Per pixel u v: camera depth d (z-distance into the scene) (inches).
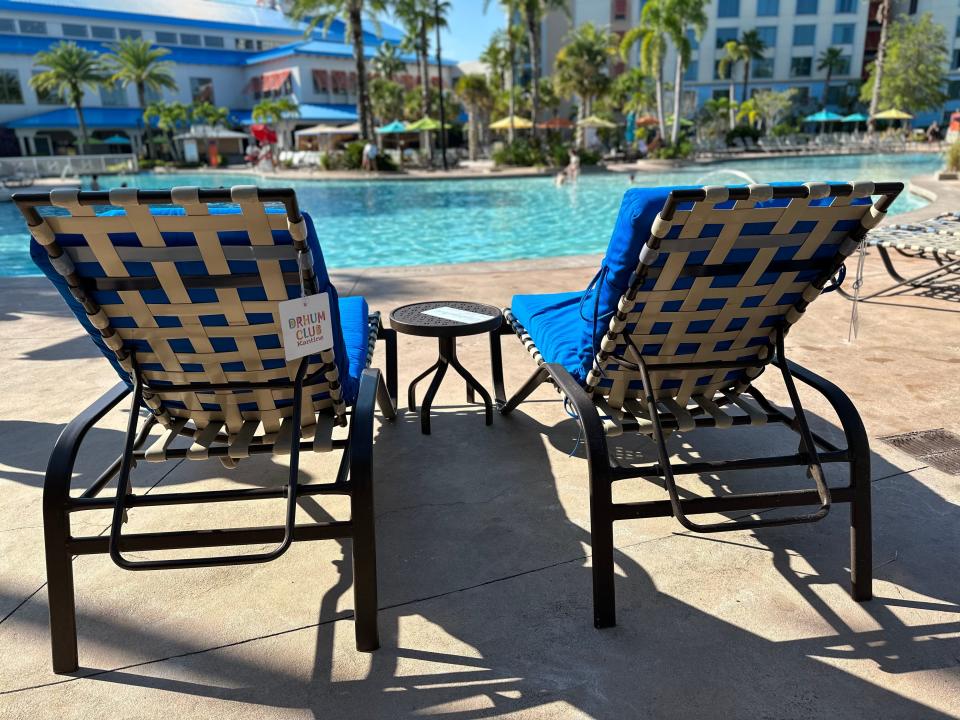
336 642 72.0
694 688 64.8
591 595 78.8
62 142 1728.6
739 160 1205.1
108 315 67.8
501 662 68.7
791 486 101.7
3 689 66.2
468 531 92.0
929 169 940.6
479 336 182.7
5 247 492.7
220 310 67.3
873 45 1996.8
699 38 1143.6
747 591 78.5
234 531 69.2
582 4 1870.1
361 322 115.0
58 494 67.7
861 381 140.1
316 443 79.3
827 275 74.6
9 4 1718.8
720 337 81.3
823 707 62.1
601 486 72.9
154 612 76.9
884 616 73.9
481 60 1609.3
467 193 782.5
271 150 1366.9
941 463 106.0
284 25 2278.5
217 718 62.4
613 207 631.2
